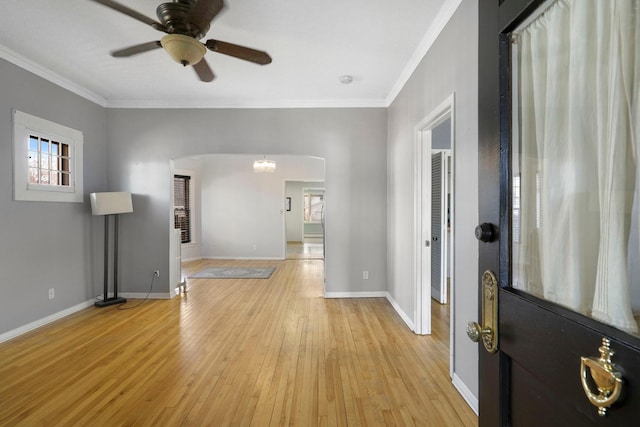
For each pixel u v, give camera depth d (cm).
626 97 62
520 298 75
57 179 355
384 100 419
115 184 423
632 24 61
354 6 223
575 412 58
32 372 233
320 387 214
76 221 372
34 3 222
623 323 61
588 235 69
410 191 320
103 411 189
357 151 425
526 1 73
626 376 49
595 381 52
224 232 758
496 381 84
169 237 423
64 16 237
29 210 315
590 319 59
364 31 254
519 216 84
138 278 425
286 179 760
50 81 336
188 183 739
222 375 229
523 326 74
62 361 249
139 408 192
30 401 199
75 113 370
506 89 83
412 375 229
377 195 426
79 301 376
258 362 248
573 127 73
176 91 386
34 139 326
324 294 430
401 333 304
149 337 295
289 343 282
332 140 424
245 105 421
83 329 314
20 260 305
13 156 298
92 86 371
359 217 426
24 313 308
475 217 188
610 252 64
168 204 423
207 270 614
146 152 423
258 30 252
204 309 377
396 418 183
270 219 757
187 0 179
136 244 424
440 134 468
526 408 74
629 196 62
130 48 214
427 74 269
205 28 195
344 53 290
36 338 293
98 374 230
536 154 83
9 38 268
